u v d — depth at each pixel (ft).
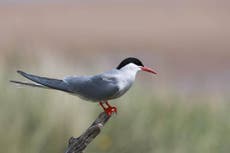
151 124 43.55
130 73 30.32
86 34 105.09
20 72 27.40
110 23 114.73
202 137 44.27
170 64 79.92
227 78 71.92
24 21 111.04
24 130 39.45
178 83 66.23
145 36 104.88
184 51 92.22
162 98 46.55
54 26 109.50
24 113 40.01
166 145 42.68
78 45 96.22
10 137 38.60
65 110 40.50
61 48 92.32
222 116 48.32
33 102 40.55
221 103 51.42
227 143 44.73
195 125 45.80
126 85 30.09
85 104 41.70
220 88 64.23
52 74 45.50
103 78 29.40
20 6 123.03
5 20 111.04
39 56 47.65
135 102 44.27
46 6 125.18
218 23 114.62
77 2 130.31
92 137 24.50
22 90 41.29
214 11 123.65
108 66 53.88
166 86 50.98
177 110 45.70
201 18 118.73
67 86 28.63
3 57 47.57
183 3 131.03
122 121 42.45
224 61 84.58
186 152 42.78
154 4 130.52
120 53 84.53
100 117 26.35
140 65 30.73
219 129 46.29
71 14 120.16
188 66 79.46
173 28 111.34
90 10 124.36
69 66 48.11
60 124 40.06
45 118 39.96
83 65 50.88
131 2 132.36
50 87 28.04
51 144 39.68
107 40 100.94
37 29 105.29
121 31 108.78
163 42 99.91
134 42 99.96
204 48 94.73
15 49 48.83
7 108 40.04
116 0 133.69
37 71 45.37
